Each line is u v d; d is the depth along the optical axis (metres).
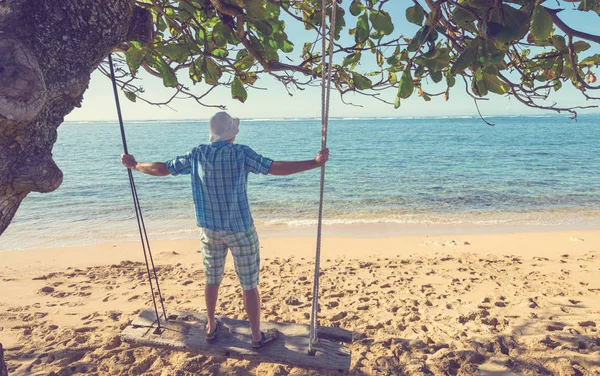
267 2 3.48
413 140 71.25
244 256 3.01
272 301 6.46
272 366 3.99
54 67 2.30
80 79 2.44
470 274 7.89
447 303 6.06
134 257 10.23
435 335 4.81
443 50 2.79
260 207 18.17
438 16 2.69
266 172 2.82
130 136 96.94
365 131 115.06
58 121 2.55
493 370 3.82
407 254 10.20
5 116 2.05
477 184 23.66
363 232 13.16
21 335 5.00
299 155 46.56
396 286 7.17
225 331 3.42
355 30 3.36
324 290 7.02
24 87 2.05
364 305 6.09
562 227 13.55
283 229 13.80
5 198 2.33
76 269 8.89
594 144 55.50
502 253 10.09
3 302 6.54
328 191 22.11
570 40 2.78
